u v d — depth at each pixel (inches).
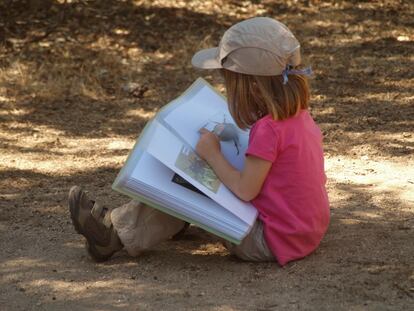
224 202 241.6
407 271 246.8
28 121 425.1
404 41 568.7
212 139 248.5
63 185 341.1
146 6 624.1
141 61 524.4
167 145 246.5
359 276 243.9
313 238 254.5
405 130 410.6
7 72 486.9
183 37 570.9
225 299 232.5
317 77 500.1
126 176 239.5
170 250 271.4
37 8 599.5
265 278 245.0
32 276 253.3
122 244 257.9
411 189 324.8
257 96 245.4
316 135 255.9
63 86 469.4
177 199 240.7
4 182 343.9
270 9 634.8
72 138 404.5
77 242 280.2
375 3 649.6
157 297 236.1
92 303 234.2
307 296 232.7
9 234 287.4
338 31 589.3
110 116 437.7
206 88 279.9
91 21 586.6
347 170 352.5
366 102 458.0
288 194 248.7
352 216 296.7
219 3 640.4
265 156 242.7
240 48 242.1
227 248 260.5
